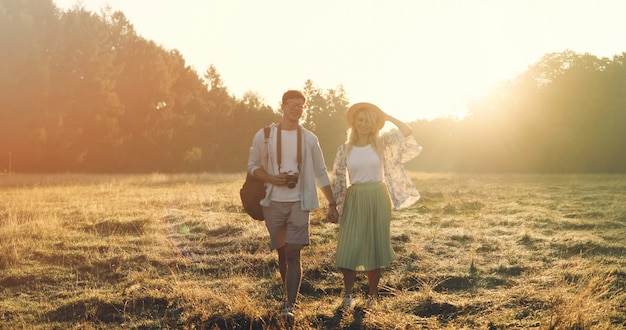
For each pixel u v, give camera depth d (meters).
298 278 4.82
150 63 48.84
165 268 6.59
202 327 4.51
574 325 4.32
